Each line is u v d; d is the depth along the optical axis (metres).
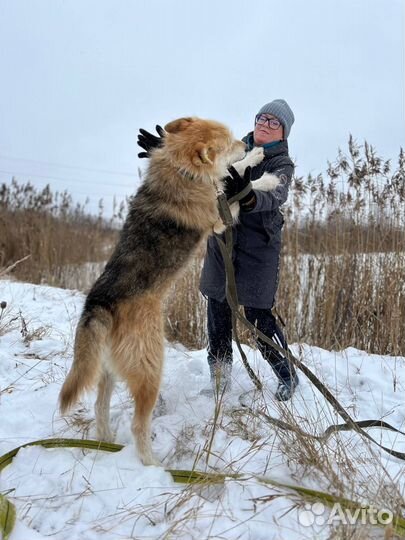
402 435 3.07
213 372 3.62
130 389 2.81
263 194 3.13
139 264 2.98
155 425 3.10
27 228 9.48
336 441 2.64
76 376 2.61
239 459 2.60
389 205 5.14
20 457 2.65
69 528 2.13
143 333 2.85
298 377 3.79
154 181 3.28
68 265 9.24
